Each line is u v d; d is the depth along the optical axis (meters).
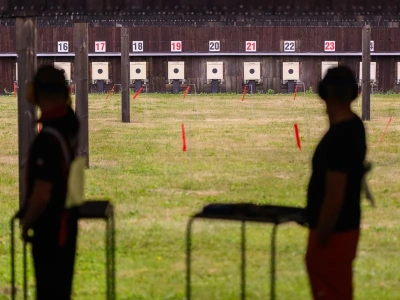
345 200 7.61
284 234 15.20
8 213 17.91
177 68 73.19
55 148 7.73
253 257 13.48
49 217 7.83
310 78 73.81
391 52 73.00
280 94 72.50
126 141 32.88
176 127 39.59
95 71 72.69
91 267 12.98
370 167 7.90
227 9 14.20
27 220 7.76
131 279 12.23
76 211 8.23
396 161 26.30
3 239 15.24
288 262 13.12
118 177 22.81
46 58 72.06
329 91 7.62
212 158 27.34
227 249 14.08
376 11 14.23
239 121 43.31
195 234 15.23
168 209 18.00
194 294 11.30
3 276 12.46
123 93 41.97
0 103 59.91
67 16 14.62
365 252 13.86
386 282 11.95
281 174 23.58
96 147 30.56
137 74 73.12
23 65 15.58
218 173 23.69
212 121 43.38
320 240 7.60
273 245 8.48
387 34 73.00
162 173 23.61
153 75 73.38
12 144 32.09
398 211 17.59
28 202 7.79
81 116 24.17
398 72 73.38
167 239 14.88
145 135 35.44
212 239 14.82
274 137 34.56
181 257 13.58
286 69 73.50
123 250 14.06
